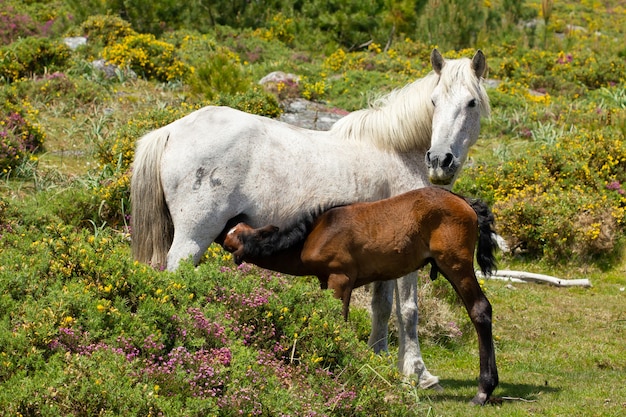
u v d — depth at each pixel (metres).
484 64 10.83
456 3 42.38
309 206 10.45
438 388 10.85
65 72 25.69
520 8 46.22
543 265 19.52
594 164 22.16
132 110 23.30
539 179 21.12
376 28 42.72
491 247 9.99
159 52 28.08
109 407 7.02
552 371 12.45
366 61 34.81
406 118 10.83
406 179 10.89
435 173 10.30
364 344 9.14
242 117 10.51
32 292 8.70
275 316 9.29
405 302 10.81
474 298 9.72
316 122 24.03
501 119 26.94
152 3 36.41
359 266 9.91
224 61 24.61
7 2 40.31
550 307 16.70
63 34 32.84
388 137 10.85
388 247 9.73
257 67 32.00
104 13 36.28
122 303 8.52
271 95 23.16
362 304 14.50
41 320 8.00
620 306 17.03
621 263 19.59
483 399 9.91
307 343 9.01
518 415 9.49
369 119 10.95
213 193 10.23
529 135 26.34
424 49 39.53
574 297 17.66
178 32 36.06
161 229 10.62
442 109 10.48
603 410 9.72
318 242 9.86
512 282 18.42
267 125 10.57
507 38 41.03
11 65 25.23
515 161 21.88
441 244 9.58
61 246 9.31
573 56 38.97
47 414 6.86
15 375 7.40
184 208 10.29
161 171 10.47
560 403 10.07
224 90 23.66
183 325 8.55
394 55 37.50
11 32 34.66
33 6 41.09
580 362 13.16
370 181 10.70
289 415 7.71
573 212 19.84
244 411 7.64
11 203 14.44
